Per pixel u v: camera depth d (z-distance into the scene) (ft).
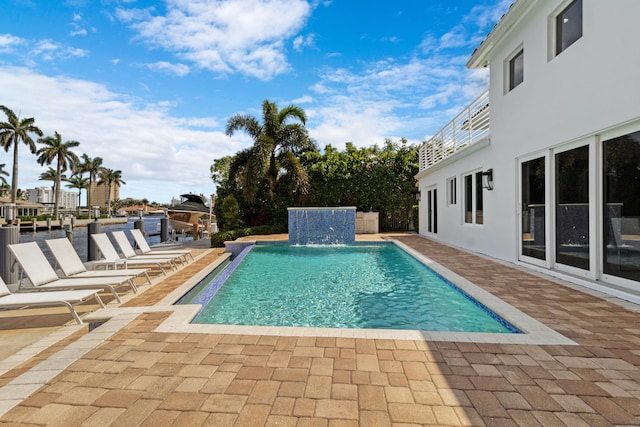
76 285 15.47
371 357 9.55
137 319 12.73
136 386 8.08
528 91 22.15
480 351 9.91
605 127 15.69
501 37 24.81
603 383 8.15
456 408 7.22
